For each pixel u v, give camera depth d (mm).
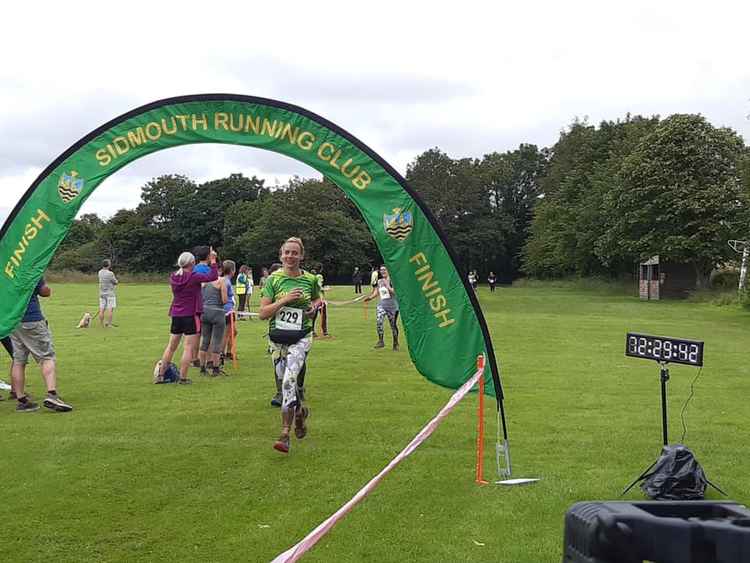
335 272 75375
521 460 6395
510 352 14312
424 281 6355
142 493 5492
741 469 6102
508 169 93688
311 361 12781
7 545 4484
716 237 41781
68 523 4867
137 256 83875
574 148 69375
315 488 5617
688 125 43531
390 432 7445
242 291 22375
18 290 7172
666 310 29984
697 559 1915
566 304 34406
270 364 12359
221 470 6082
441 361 6348
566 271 68438
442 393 9664
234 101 6484
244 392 9609
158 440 7043
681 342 5477
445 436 7266
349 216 79688
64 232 7051
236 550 4422
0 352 13203
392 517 4980
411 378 10922
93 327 18922
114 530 4746
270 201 74938
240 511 5109
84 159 6879
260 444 6934
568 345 15586
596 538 1941
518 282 70500
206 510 5133
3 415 8117
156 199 87000
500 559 4277
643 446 6879
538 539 4582
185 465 6223
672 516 2064
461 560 4262
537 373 11516
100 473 5973
